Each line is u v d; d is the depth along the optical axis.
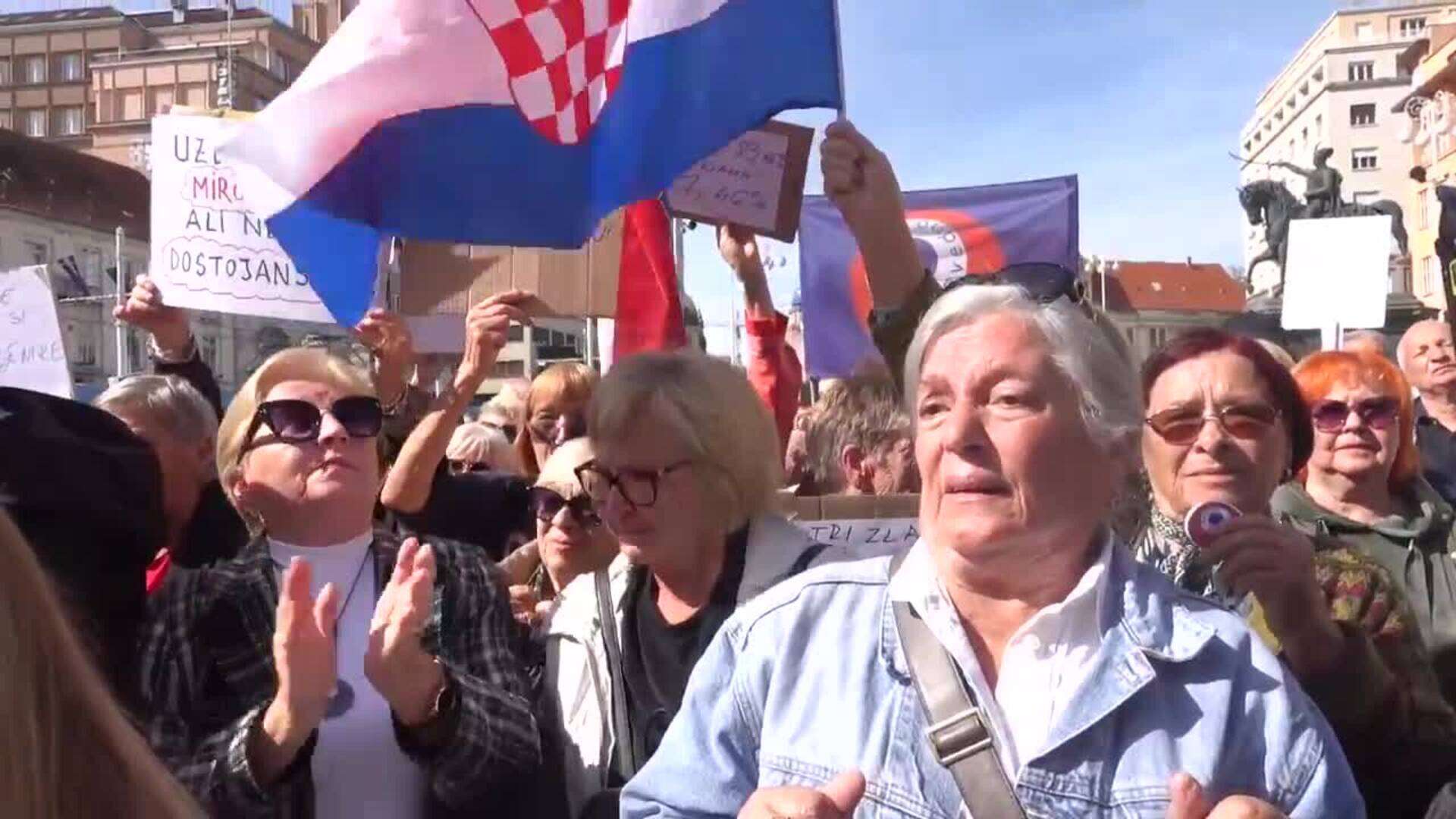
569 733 2.73
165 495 2.97
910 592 1.88
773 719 1.88
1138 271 72.62
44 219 39.25
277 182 3.34
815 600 1.96
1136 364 1.89
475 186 3.41
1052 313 1.80
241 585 2.58
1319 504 3.33
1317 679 2.15
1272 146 83.62
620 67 3.46
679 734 1.98
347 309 3.63
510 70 3.40
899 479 3.56
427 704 2.35
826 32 3.48
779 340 4.35
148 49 65.31
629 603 2.82
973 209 6.27
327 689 2.22
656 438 2.66
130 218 42.75
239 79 58.84
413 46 3.37
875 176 2.92
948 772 1.75
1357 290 6.28
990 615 1.86
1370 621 2.41
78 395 16.83
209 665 2.50
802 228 5.71
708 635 2.66
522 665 2.80
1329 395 3.26
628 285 4.28
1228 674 1.76
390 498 3.90
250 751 2.21
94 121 63.34
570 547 3.22
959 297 1.86
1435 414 5.01
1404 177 71.50
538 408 4.55
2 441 2.26
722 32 3.51
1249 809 1.54
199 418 3.37
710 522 2.70
